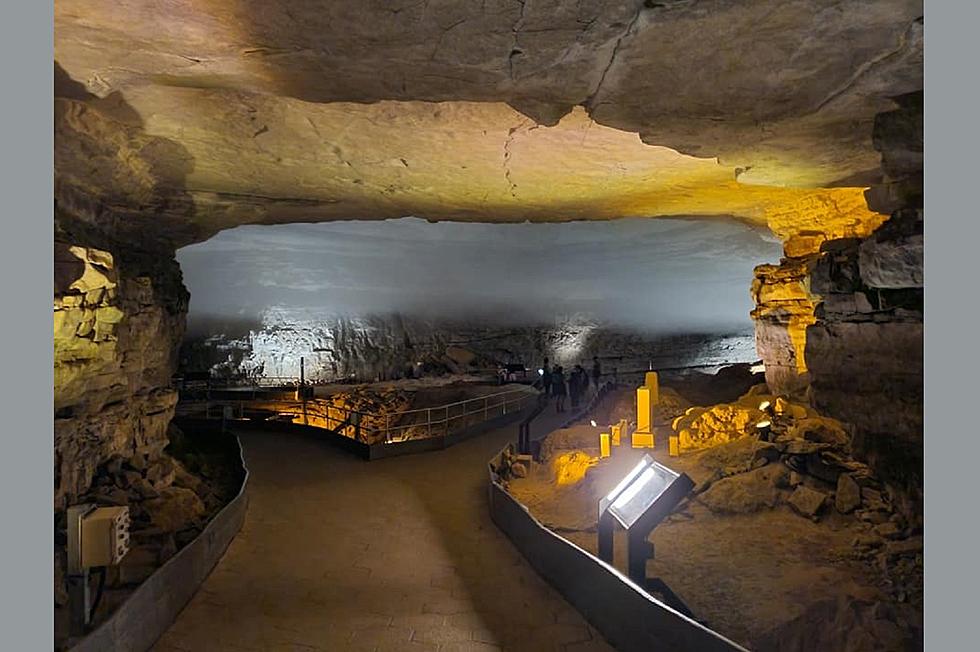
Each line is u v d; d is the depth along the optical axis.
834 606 6.15
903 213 6.74
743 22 4.43
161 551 8.87
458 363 33.91
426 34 4.62
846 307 8.94
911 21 4.42
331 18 4.46
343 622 7.06
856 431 8.81
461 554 9.21
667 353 37.78
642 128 6.37
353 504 11.73
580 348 37.28
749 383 19.12
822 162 7.43
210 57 5.12
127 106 6.98
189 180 9.83
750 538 7.95
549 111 6.00
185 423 20.00
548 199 11.48
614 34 4.59
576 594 7.25
